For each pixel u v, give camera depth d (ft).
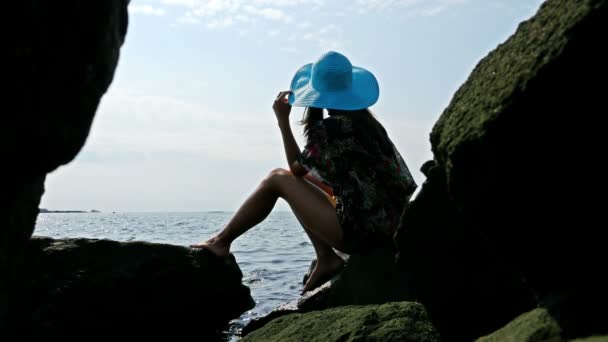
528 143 5.88
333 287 11.95
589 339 5.47
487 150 6.07
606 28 5.46
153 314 12.78
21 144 5.38
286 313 12.21
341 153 11.99
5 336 7.68
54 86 5.49
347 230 12.12
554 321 5.98
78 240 12.60
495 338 6.56
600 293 5.86
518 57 6.30
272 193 13.50
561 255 6.09
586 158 5.72
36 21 5.13
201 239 47.32
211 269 13.75
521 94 5.82
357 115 12.27
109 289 12.20
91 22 5.65
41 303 11.30
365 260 11.90
